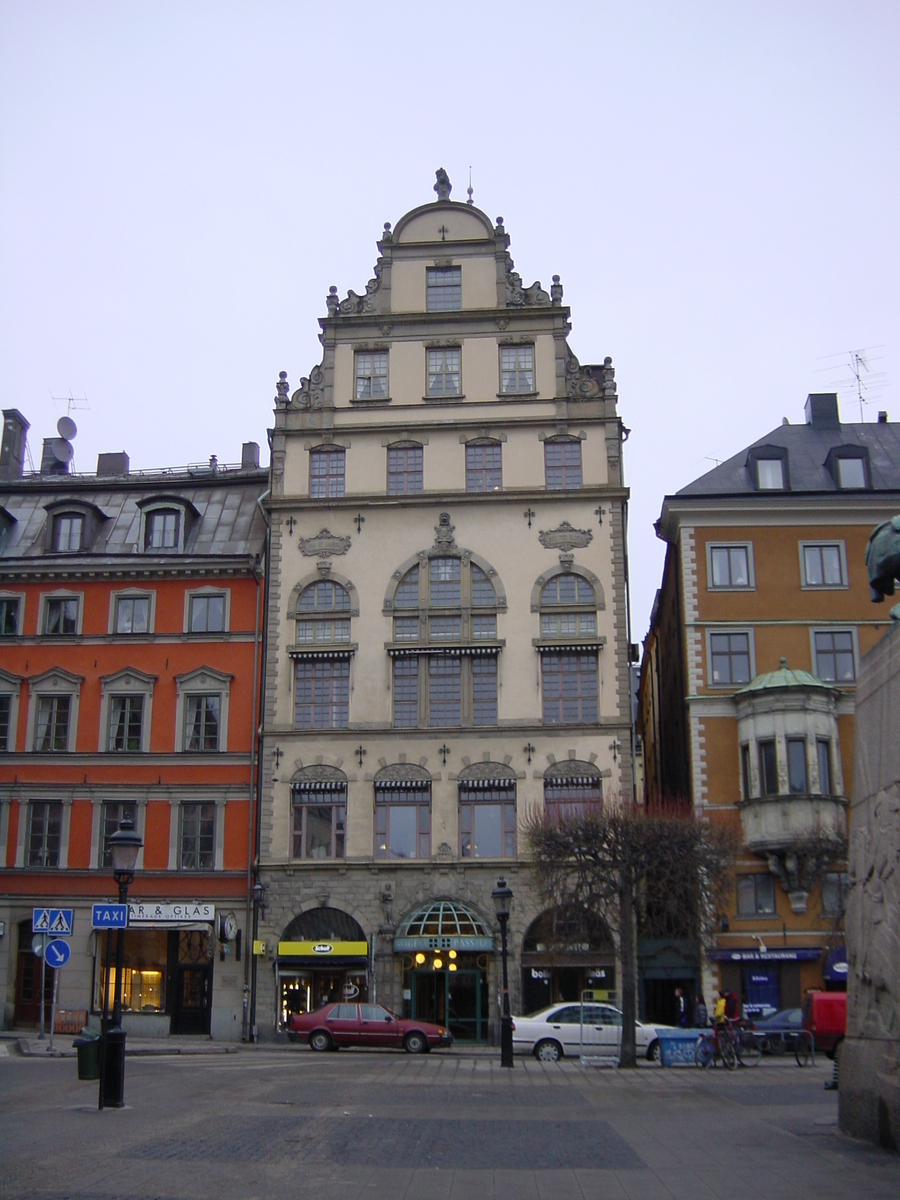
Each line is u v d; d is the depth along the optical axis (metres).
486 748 44.50
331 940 43.44
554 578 46.09
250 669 46.41
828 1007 33.50
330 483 48.03
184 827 45.19
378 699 45.41
